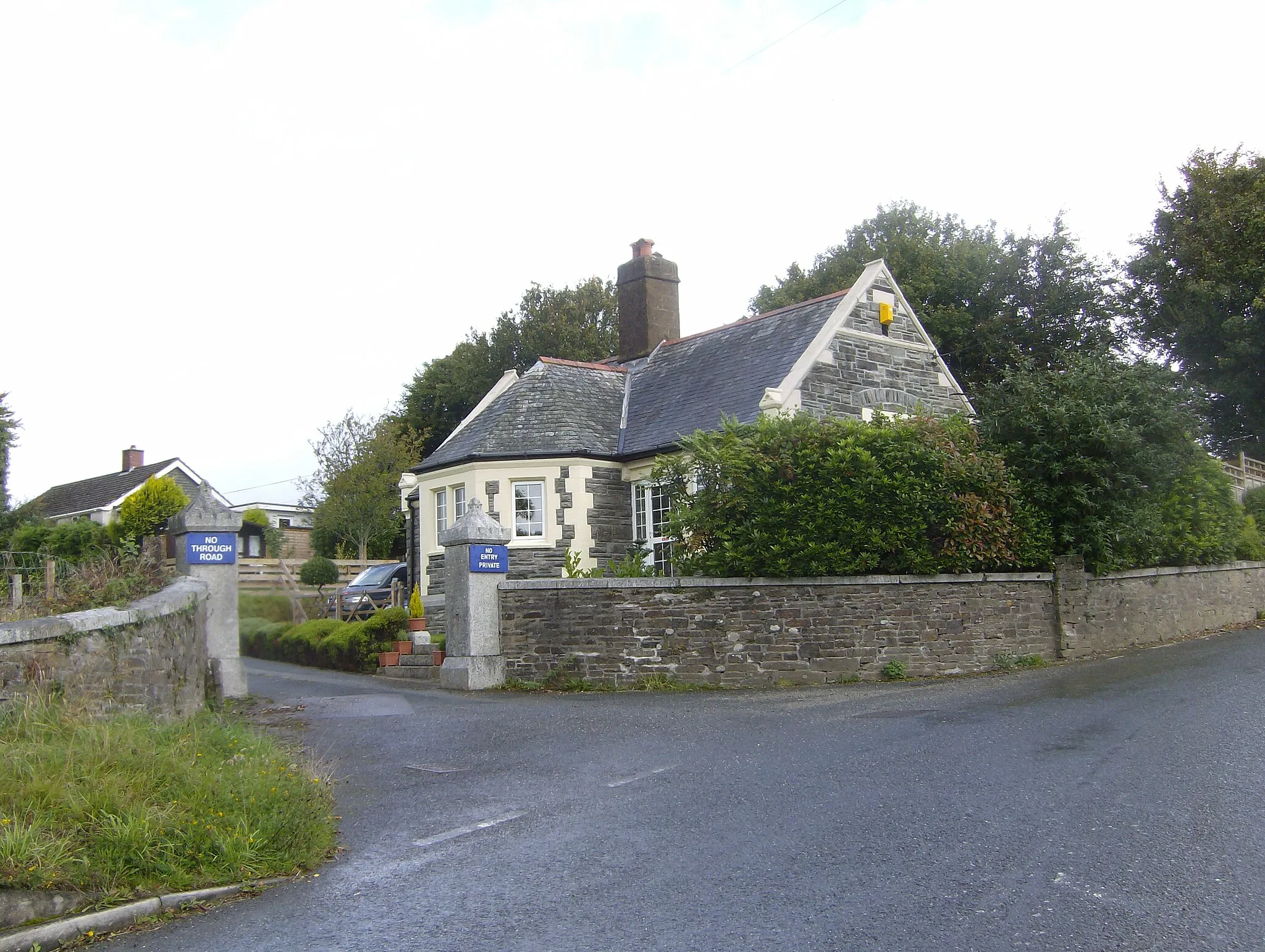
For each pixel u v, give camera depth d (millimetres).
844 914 5582
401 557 39625
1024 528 16922
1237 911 5500
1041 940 5195
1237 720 10188
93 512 44438
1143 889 5824
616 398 23422
